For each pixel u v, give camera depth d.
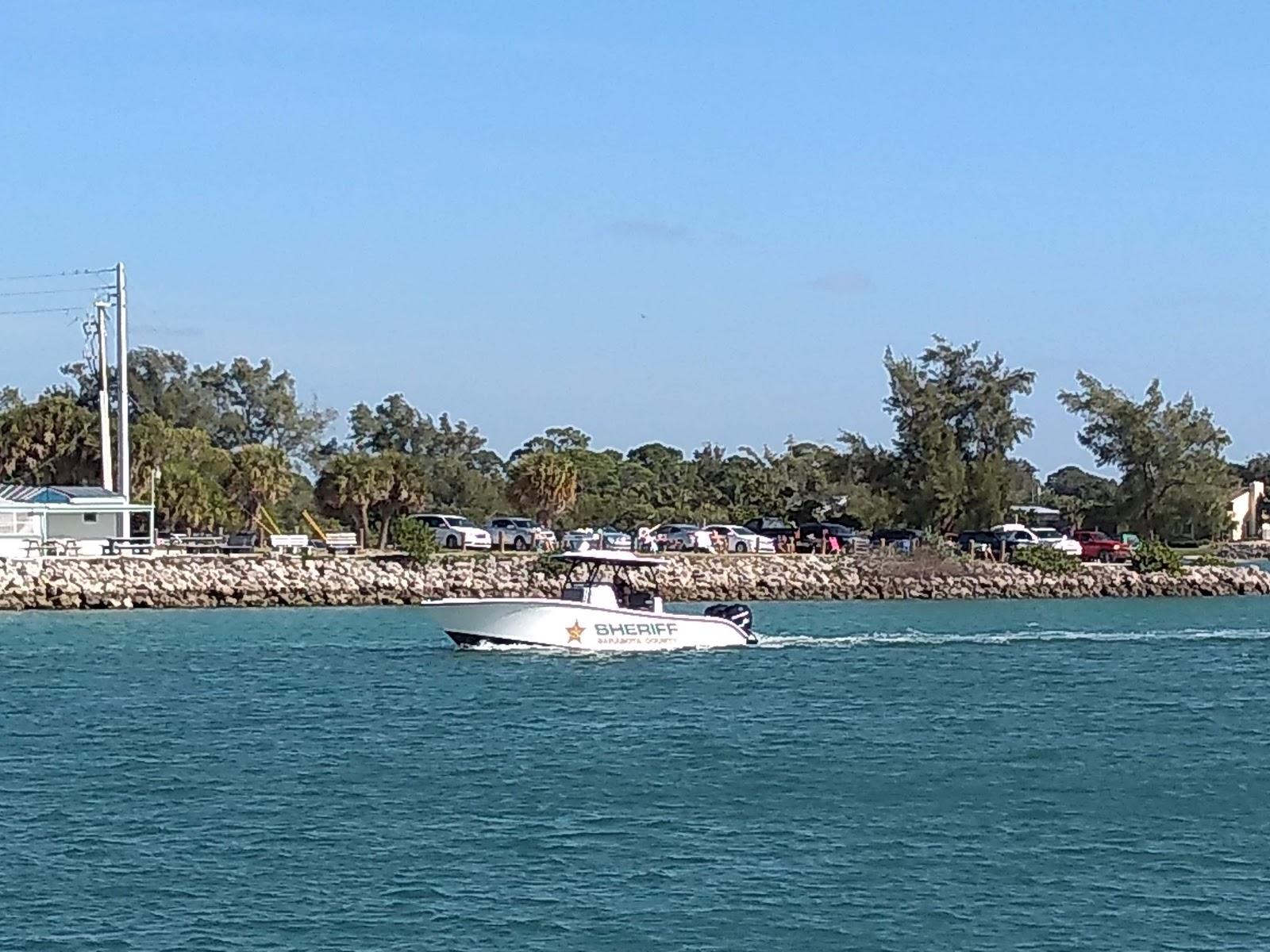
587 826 30.28
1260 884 26.59
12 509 84.94
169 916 24.59
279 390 169.38
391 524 97.69
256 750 38.28
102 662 56.16
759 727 41.88
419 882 26.36
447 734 40.50
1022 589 95.94
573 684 49.66
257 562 83.69
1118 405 123.31
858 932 24.00
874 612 84.44
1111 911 25.08
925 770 36.00
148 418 108.75
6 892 25.77
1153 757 37.97
